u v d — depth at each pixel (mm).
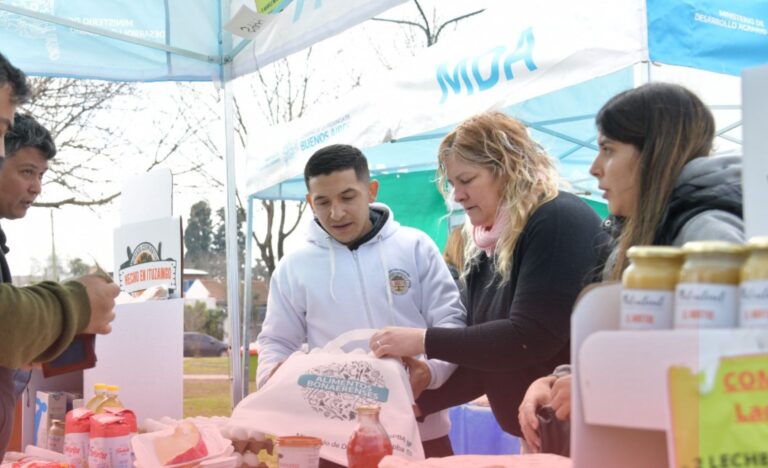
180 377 2291
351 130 3258
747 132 753
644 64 2014
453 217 5191
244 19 2721
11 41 3000
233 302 3494
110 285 1366
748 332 584
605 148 1226
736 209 1006
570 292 1626
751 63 2109
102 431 1729
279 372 1642
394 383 1532
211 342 14266
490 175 1798
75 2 3018
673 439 588
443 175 2004
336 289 2035
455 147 1831
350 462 1218
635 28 1937
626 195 1203
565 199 1743
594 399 642
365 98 3156
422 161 5074
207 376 10586
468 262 2035
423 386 1755
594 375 642
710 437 580
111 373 2193
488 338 1641
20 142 2180
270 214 11516
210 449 1614
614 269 1174
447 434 2090
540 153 1843
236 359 3492
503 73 2324
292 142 3900
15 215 2275
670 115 1128
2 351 1181
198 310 14391
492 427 3043
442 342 1643
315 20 2848
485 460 1068
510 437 2975
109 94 9922
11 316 1168
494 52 2371
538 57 2188
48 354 1268
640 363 617
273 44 3109
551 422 1255
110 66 3168
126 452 1746
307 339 2135
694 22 1994
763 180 740
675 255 648
